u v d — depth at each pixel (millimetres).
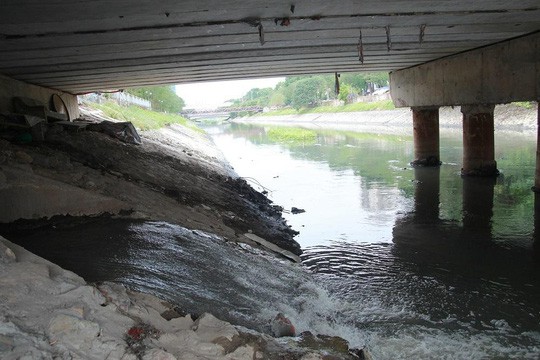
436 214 16922
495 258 12516
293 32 14289
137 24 12102
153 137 29734
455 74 21422
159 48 15562
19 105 19641
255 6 11312
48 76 20672
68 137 16672
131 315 5742
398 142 41781
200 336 5875
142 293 6832
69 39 13211
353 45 17141
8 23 11148
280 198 21141
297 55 18562
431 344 8461
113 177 13266
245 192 20422
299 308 9219
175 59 17953
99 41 13758
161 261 8938
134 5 10391
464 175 23391
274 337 7031
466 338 8688
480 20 14164
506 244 13492
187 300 7594
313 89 126875
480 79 19641
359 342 8391
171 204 13086
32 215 9906
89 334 4750
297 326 8164
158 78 25016
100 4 10086
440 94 22984
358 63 22406
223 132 84688
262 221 16062
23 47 13945
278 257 12453
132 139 21406
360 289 10852
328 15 12656
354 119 86750
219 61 19156
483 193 19609
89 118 31297
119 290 6406
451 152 32812
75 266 7988
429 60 23344
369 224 16156
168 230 10570
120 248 9125
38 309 4977
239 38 14719
